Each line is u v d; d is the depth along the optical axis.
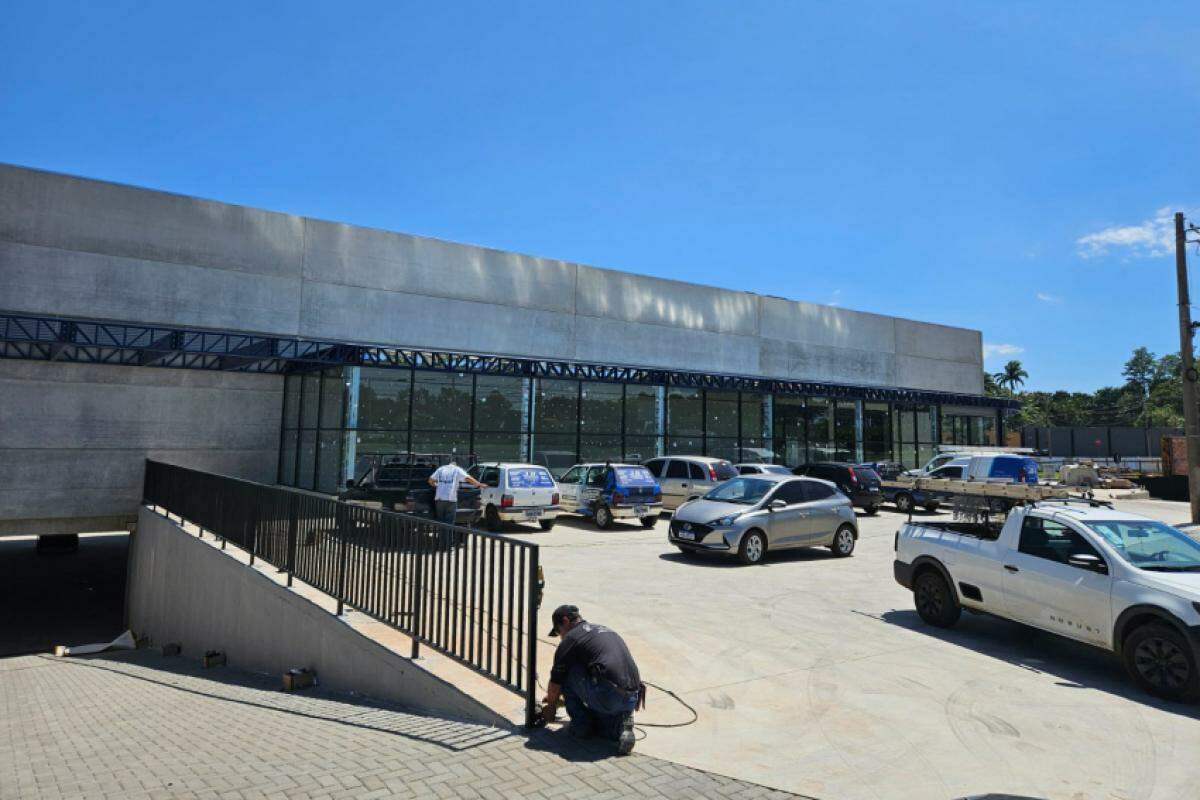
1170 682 6.01
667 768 4.41
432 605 6.18
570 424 25.66
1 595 21.44
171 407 19.97
